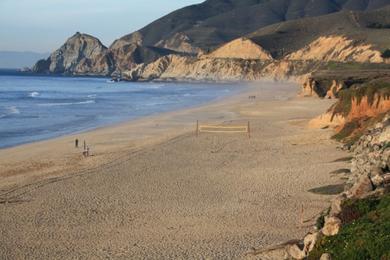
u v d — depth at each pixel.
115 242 23.56
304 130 55.94
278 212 27.08
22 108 93.12
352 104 52.62
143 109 90.19
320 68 165.50
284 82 188.25
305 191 30.59
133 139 54.62
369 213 17.86
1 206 29.44
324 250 16.50
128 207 29.11
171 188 33.09
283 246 20.48
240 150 45.78
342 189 29.28
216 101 105.50
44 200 30.69
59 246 23.25
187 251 21.94
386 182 20.67
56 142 54.22
